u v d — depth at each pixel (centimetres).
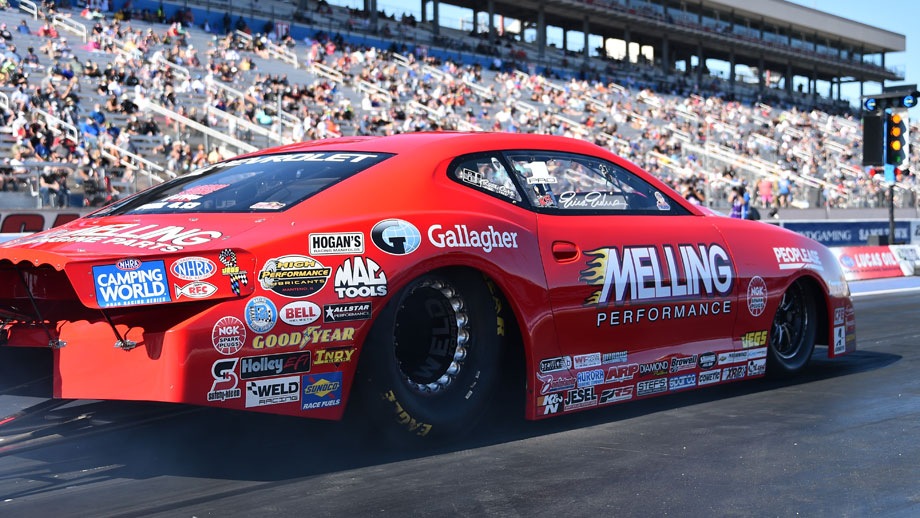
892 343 643
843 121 5209
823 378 479
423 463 303
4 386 303
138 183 1538
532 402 338
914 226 2039
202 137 1839
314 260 282
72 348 271
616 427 359
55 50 2222
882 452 320
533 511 252
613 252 369
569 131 3080
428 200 323
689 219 416
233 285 266
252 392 268
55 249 267
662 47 5669
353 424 310
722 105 4634
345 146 356
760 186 2667
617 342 368
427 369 321
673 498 264
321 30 3528
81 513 254
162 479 286
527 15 5088
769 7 5856
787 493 269
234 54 2780
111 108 1936
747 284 424
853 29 6544
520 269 335
